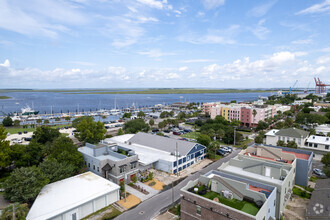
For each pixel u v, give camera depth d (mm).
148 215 41281
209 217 31875
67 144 61719
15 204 34719
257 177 43312
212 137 100938
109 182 48688
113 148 64750
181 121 158000
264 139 99938
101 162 54344
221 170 46094
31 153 65312
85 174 52844
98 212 42594
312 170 62781
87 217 40938
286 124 113875
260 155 54812
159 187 53594
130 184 54906
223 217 30250
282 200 39281
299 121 129500
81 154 60188
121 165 53344
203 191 35219
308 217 35812
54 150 61188
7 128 143250
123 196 48781
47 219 35438
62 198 41406
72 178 50406
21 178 41156
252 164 47250
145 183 55719
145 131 111062
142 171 62906
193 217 34125
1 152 57781
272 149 54094
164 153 69938
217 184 35406
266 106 157250
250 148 59156
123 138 89938
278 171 42375
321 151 74500
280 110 174000
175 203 45531
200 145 74125
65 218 38281
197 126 139000
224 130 102188
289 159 51938
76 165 57844
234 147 89500
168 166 62812
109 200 45469
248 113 140250
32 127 147375
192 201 33969
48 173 48812
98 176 51844
